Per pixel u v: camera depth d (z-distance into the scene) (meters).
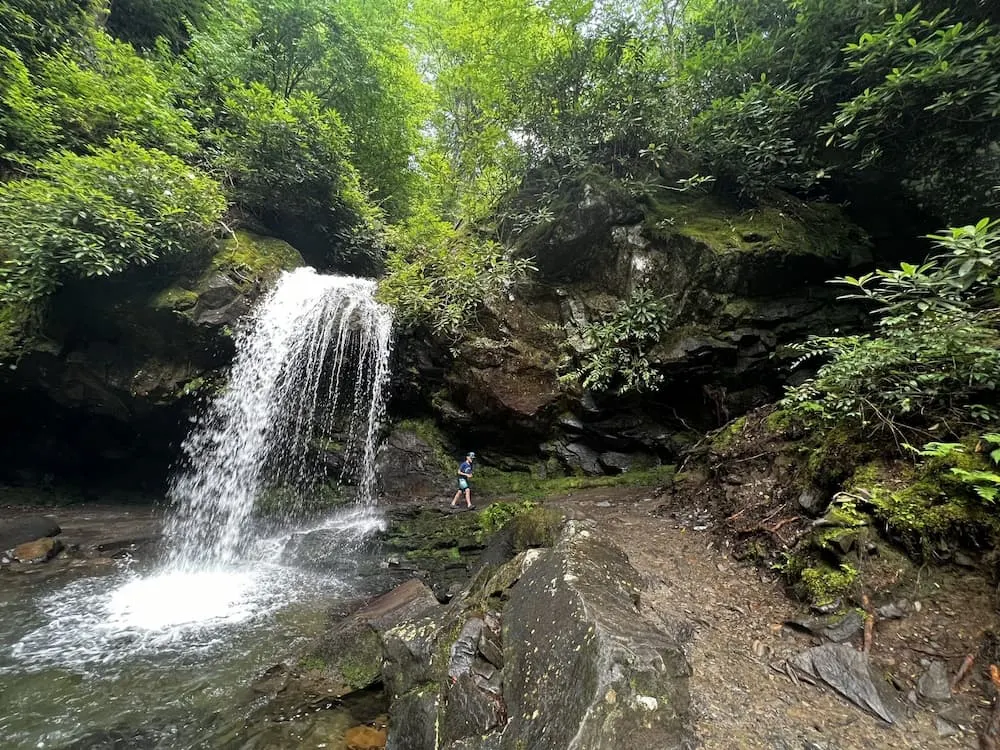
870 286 7.06
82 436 9.52
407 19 15.32
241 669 3.98
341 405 9.98
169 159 8.25
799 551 3.52
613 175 9.11
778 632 3.02
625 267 8.59
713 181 8.41
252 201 10.42
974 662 2.48
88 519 8.44
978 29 4.54
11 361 7.52
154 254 7.43
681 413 8.13
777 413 5.12
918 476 3.35
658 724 2.16
